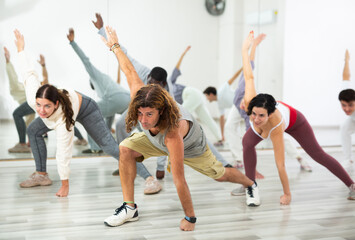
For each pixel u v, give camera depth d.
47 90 2.68
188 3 4.75
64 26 4.23
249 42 2.82
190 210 2.20
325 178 3.68
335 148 5.35
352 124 4.05
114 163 4.28
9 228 2.22
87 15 4.30
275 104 2.46
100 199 2.86
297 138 2.85
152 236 2.12
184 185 2.08
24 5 4.09
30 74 3.01
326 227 2.31
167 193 3.05
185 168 4.04
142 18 4.54
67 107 2.77
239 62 5.06
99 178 3.55
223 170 2.41
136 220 2.39
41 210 2.57
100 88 4.40
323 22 5.25
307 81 5.24
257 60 4.95
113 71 4.43
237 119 4.19
